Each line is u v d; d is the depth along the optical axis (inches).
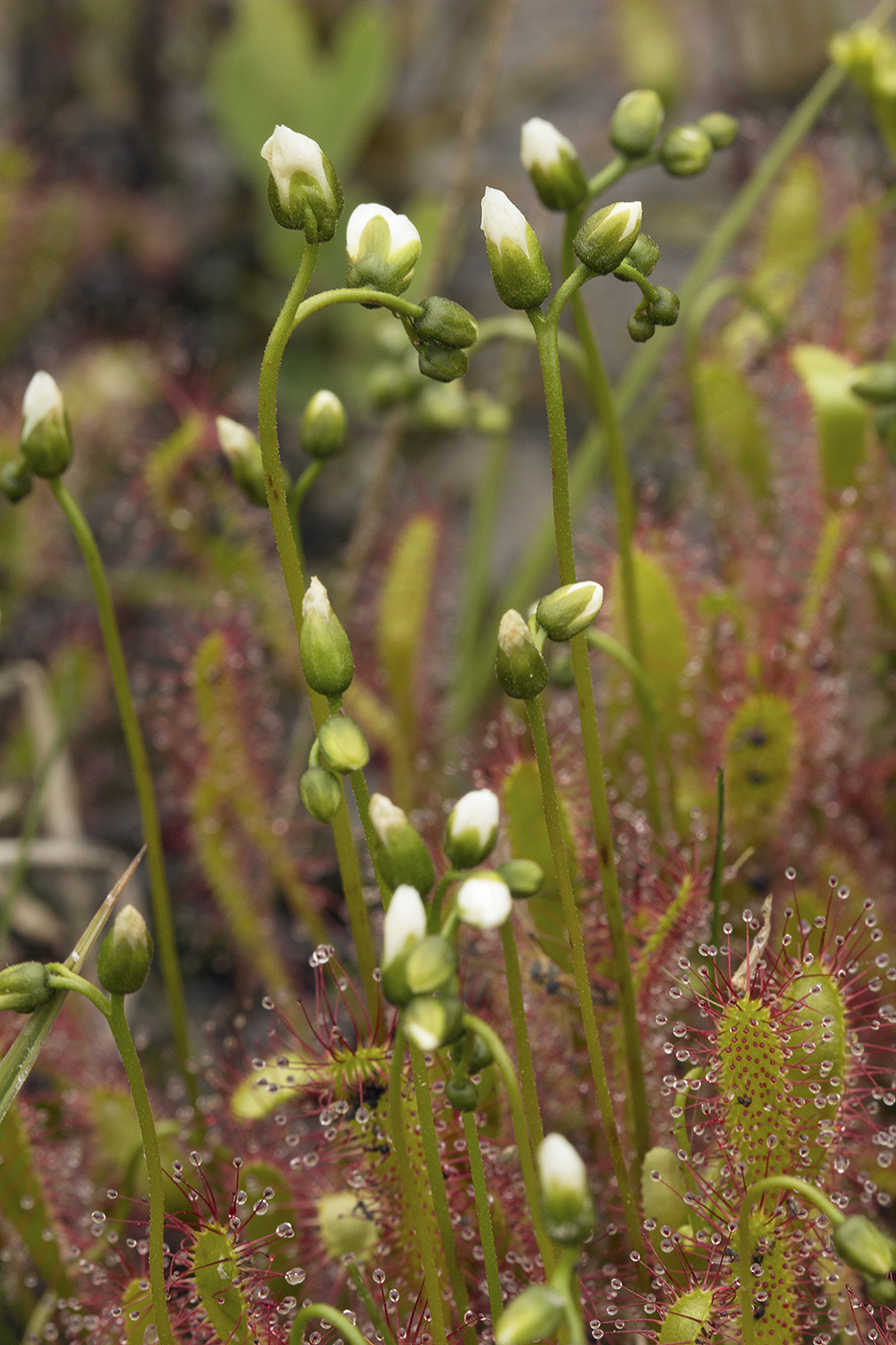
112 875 15.2
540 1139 9.6
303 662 9.4
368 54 21.3
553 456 9.5
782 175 15.2
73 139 25.3
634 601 11.5
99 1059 12.0
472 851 9.2
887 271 15.4
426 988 8.9
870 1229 9.0
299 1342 9.6
